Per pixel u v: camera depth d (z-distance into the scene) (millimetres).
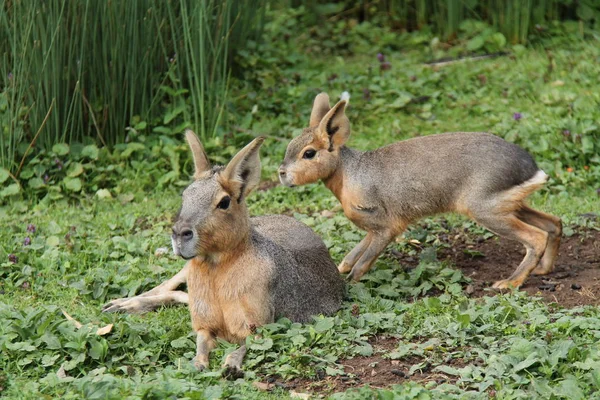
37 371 8492
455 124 15562
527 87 16609
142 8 14242
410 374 8414
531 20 18406
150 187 14094
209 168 9250
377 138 15203
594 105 15430
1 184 13539
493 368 8242
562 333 8984
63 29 13680
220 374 8320
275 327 8992
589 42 17953
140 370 8680
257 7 17047
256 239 9258
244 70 16938
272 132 15344
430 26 19328
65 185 13680
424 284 10680
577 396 7707
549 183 13562
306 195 13734
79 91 13922
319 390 8234
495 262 11672
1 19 13695
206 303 9055
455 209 11133
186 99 15117
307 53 18609
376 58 18312
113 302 10359
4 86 14062
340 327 9305
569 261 11516
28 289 10805
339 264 11562
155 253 11742
